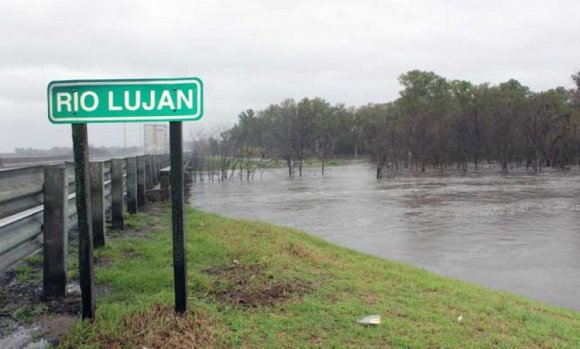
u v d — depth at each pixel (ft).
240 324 14.38
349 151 305.53
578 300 28.09
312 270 21.84
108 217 32.27
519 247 42.45
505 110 203.10
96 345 12.08
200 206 71.26
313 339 13.89
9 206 13.41
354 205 72.33
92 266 13.37
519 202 75.20
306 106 274.36
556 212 63.57
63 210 15.49
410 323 15.83
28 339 12.45
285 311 15.88
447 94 245.45
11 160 79.30
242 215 61.26
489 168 200.85
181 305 14.06
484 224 54.39
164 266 20.22
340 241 44.65
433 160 202.69
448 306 18.79
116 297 15.71
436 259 37.99
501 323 17.22
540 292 29.71
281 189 103.19
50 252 15.40
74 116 12.73
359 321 15.37
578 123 188.85
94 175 23.00
